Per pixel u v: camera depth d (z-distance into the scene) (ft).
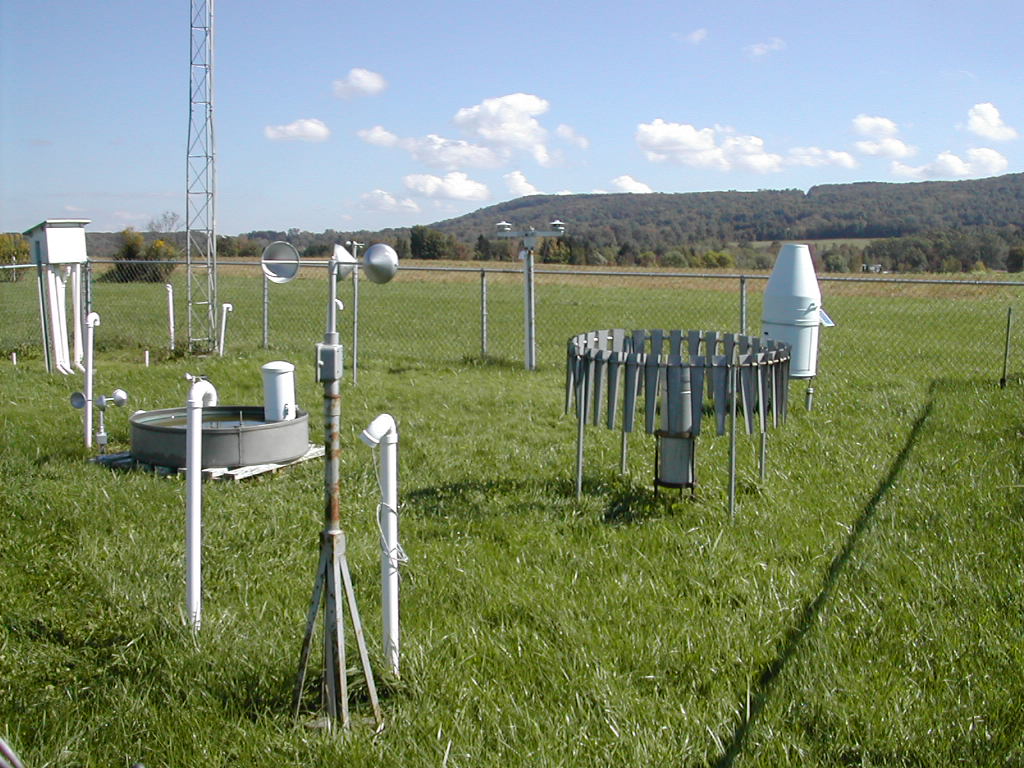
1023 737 9.77
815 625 12.47
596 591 14.15
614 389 18.33
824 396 30.53
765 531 16.96
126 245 103.76
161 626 12.64
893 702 10.43
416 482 20.63
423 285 109.40
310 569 15.31
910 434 24.77
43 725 10.26
